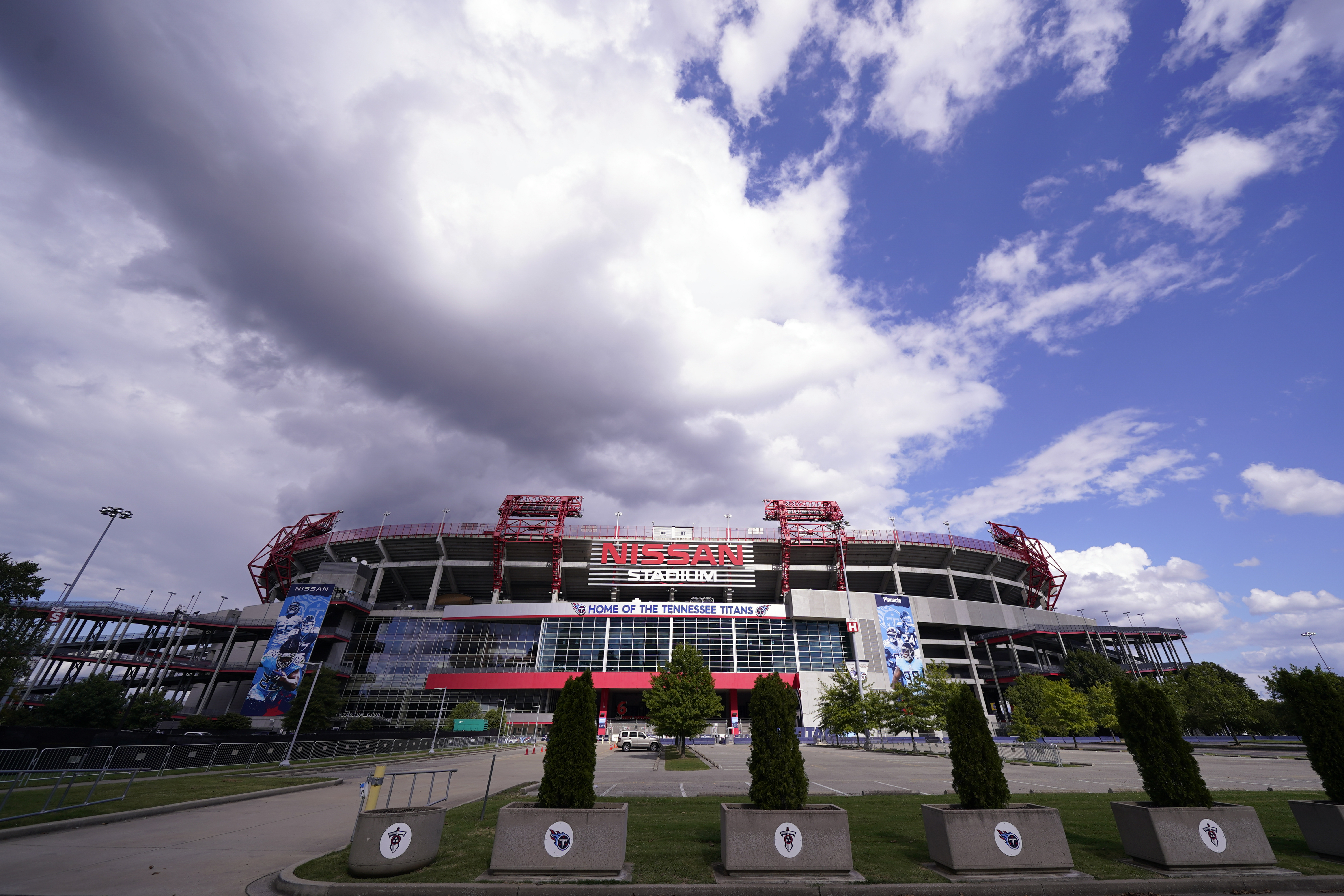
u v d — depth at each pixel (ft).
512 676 298.76
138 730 156.35
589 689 36.42
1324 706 35.96
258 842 41.27
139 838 42.80
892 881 29.01
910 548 363.76
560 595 380.37
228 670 307.37
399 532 357.82
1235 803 55.11
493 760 47.80
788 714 34.88
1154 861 31.01
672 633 314.76
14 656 128.77
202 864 35.01
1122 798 58.08
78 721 189.47
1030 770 101.50
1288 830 41.16
